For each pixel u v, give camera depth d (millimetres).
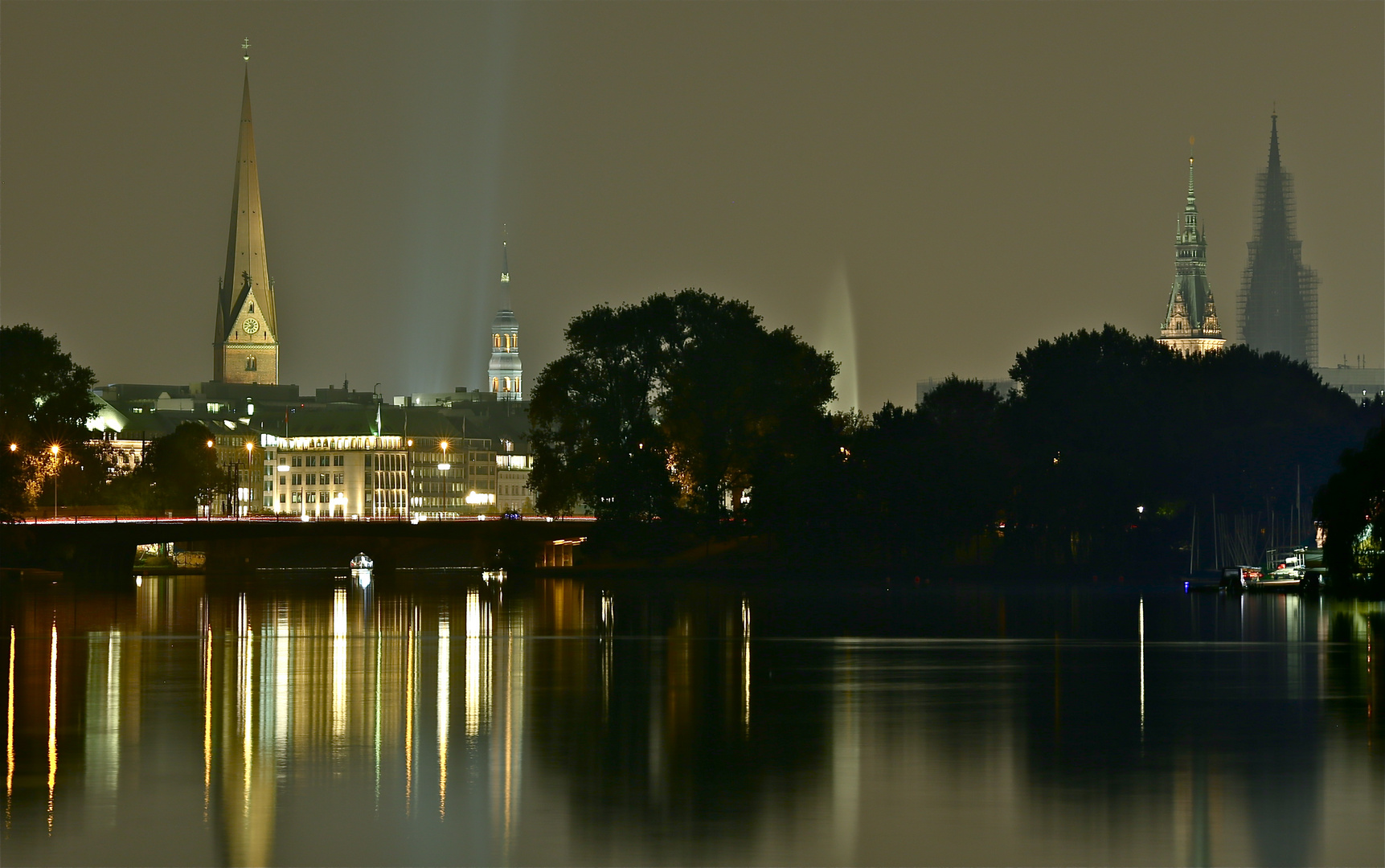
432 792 86500
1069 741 101188
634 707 116000
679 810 82875
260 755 95875
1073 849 76062
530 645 164125
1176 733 104062
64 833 77875
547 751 97625
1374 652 149625
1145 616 197875
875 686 128500
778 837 77750
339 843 76562
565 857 74688
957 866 73625
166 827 79062
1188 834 78250
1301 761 94562
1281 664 140750
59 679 131375
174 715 110875
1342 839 77250
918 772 91750
